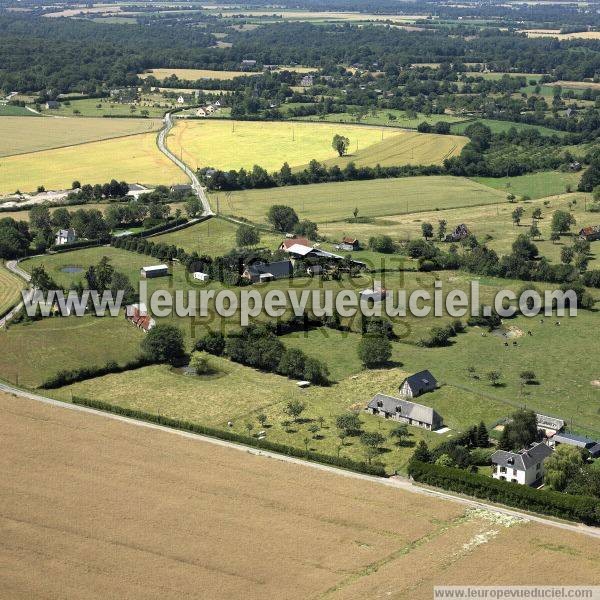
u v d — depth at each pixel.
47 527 183.00
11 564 171.62
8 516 186.50
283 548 177.00
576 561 174.62
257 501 193.38
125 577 168.12
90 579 167.62
